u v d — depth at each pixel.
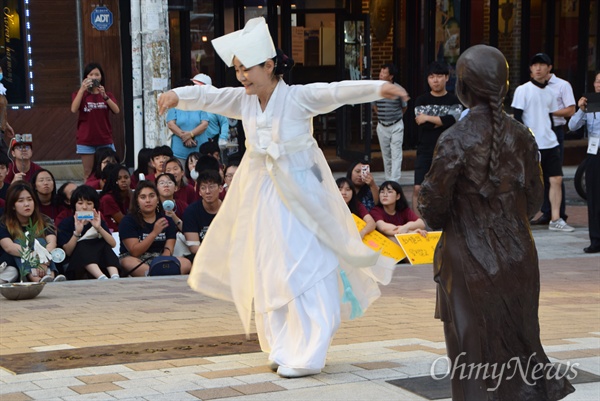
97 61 18.98
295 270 6.12
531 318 4.88
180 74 20.52
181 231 11.62
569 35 23.94
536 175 4.96
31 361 6.60
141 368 6.38
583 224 15.67
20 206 10.27
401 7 22.98
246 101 6.47
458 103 13.99
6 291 9.26
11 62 18.72
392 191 11.98
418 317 8.44
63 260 10.74
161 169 12.77
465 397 4.81
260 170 6.37
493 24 23.06
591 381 5.97
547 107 14.65
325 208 6.32
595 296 9.80
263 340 6.39
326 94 6.23
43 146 19.00
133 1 14.97
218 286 6.68
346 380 6.00
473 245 4.81
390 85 6.08
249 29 6.29
